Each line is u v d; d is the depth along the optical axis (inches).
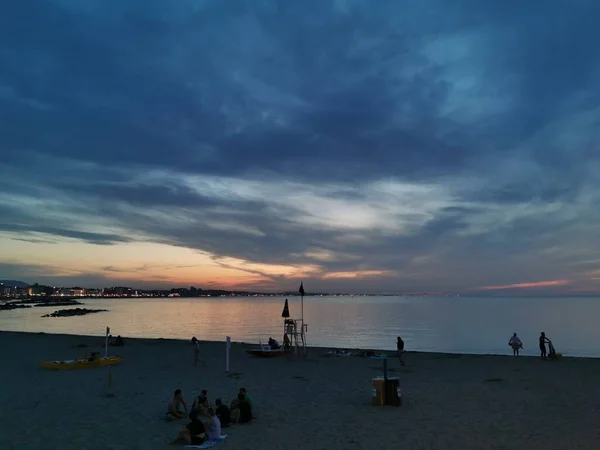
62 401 653.3
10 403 642.8
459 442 444.8
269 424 522.3
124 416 566.3
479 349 1777.8
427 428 495.2
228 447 440.5
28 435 488.1
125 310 6063.0
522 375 839.7
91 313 5172.2
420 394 677.9
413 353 1226.0
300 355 1167.0
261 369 943.7
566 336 2314.2
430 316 4325.8
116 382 802.2
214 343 1488.7
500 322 3415.4
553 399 632.4
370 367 964.6
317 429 498.9
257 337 2226.9
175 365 1005.2
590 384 740.0
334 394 689.0
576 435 460.1
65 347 1376.7
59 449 440.1
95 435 485.7
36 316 4630.9
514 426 497.0
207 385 772.6
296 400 650.2
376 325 3137.3
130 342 1512.1
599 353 1640.0
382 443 446.9
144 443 456.4
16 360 1104.2
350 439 461.1
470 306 7632.9
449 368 942.4
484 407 589.6
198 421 456.8
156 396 684.7
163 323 3376.0
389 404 605.6
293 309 6348.4
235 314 4739.2
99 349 1320.1
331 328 2876.5
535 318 3907.5
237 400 541.0
